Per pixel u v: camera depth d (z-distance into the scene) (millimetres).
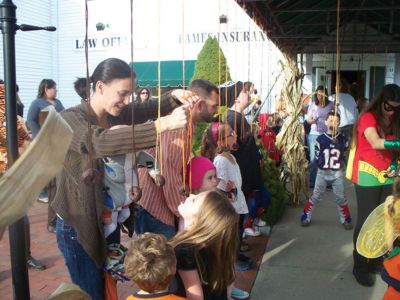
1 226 874
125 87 1875
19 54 13391
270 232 4867
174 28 12352
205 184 2465
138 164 2232
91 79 1956
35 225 5258
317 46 8656
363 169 3371
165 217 2395
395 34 7031
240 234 3654
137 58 12711
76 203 1765
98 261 1827
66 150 942
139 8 12633
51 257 4234
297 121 5945
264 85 10359
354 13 6988
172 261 1635
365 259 3508
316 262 4008
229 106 3744
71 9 14008
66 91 14461
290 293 3408
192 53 12250
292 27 6336
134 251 1638
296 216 5512
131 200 1940
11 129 1315
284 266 3922
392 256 2467
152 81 12258
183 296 1843
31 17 13680
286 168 6066
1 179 843
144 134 1655
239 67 10555
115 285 2006
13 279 1350
